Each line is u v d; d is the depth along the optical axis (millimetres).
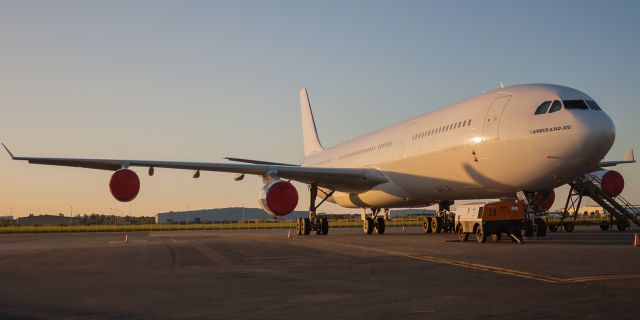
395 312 7930
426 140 25422
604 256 14875
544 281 10469
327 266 13914
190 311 8336
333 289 10125
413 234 31094
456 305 8320
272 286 10648
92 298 9539
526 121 20578
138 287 10750
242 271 13188
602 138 19438
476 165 22484
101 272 13352
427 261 14461
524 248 17922
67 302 9180
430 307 8219
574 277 10898
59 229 70750
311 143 46844
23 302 9219
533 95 21062
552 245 19188
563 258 14469
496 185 22297
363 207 32656
